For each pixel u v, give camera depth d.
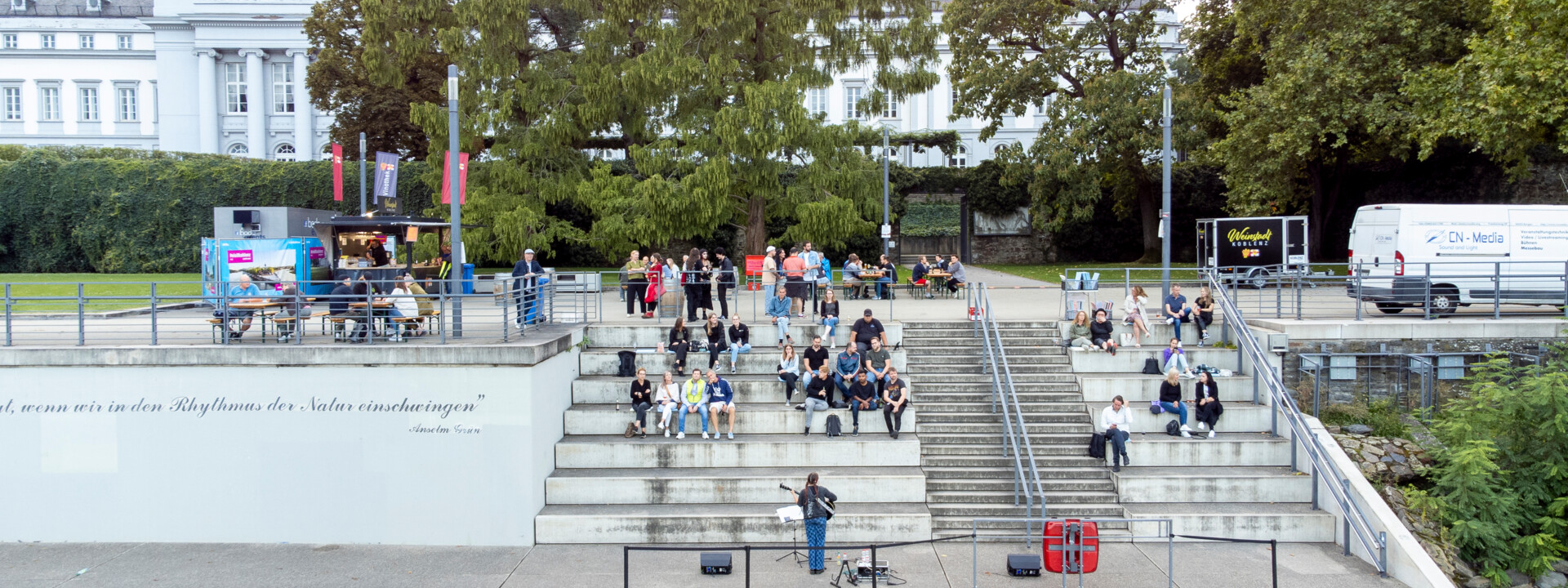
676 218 25.95
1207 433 14.92
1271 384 14.97
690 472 14.16
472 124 26.73
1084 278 18.72
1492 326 16.61
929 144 47.53
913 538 13.10
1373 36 26.88
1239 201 30.73
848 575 11.41
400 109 41.59
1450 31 26.72
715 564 11.74
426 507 13.35
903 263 45.19
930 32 26.91
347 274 19.17
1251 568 11.96
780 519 11.91
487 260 28.06
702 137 25.91
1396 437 15.51
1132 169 38.88
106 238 39.25
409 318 13.98
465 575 11.98
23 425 13.30
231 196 39.56
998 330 17.58
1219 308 18.91
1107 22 37.59
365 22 26.52
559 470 14.34
